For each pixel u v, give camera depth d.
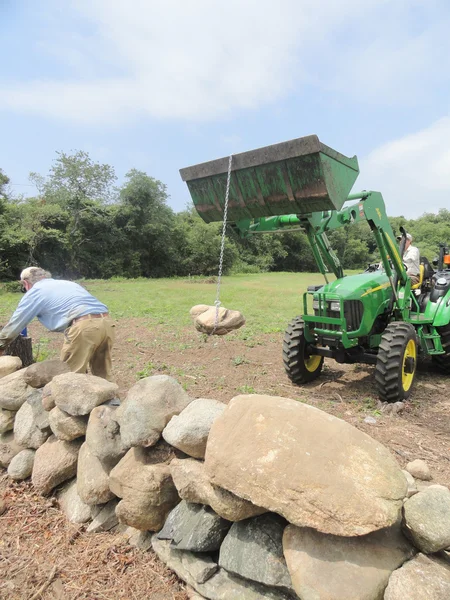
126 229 40.66
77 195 36.47
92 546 2.81
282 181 3.79
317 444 2.04
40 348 8.38
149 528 2.66
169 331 10.64
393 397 5.33
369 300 5.62
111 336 4.57
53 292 4.27
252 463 2.06
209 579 2.32
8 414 3.85
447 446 4.22
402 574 1.81
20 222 31.53
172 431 2.54
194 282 33.41
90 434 2.98
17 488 3.50
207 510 2.43
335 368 7.34
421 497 2.03
